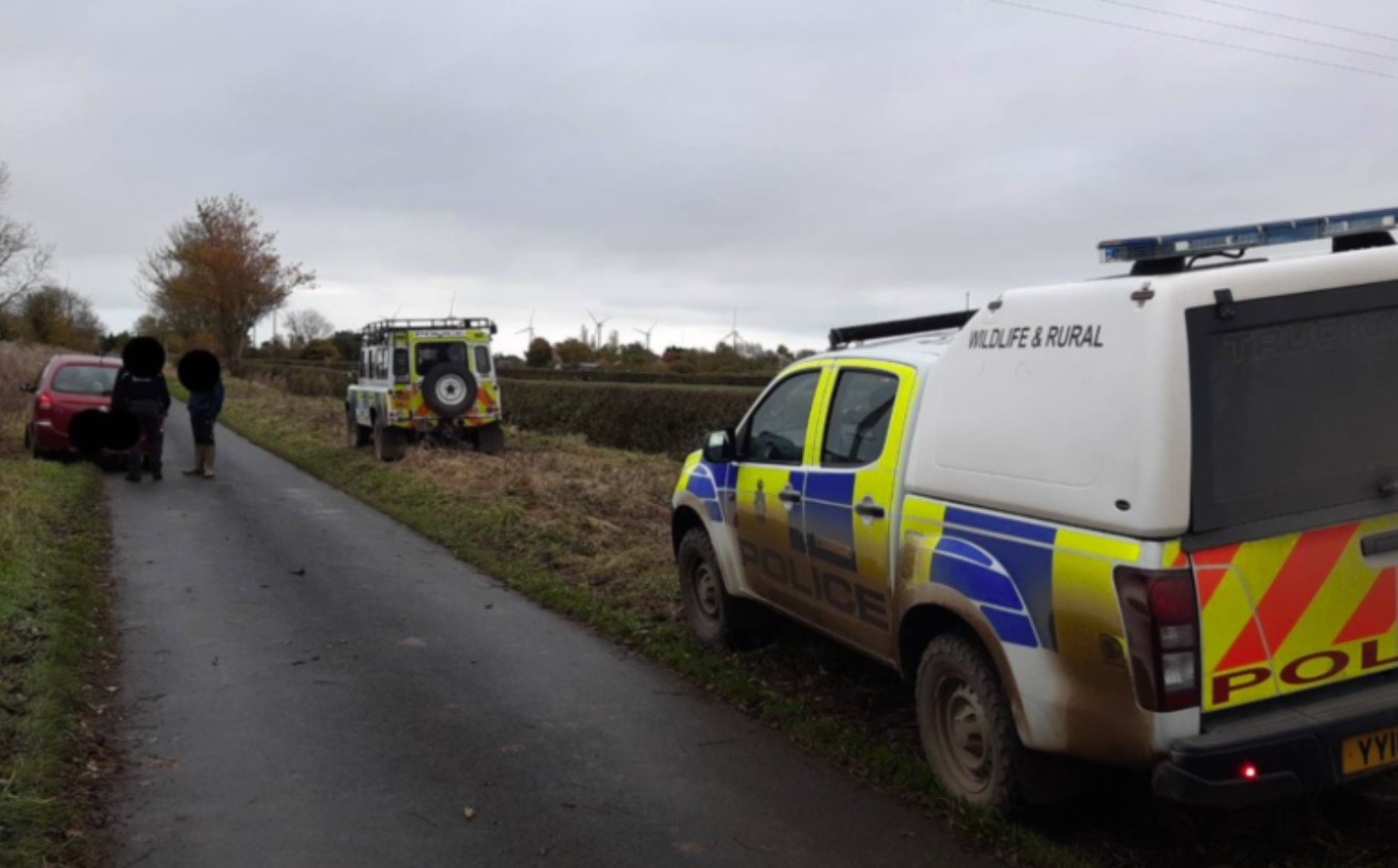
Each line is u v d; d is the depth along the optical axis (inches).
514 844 169.2
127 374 599.8
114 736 212.7
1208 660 141.8
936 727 182.7
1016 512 160.7
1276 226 162.7
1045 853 158.6
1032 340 162.1
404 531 459.2
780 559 230.1
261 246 1807.3
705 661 258.2
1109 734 146.4
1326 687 151.5
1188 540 141.5
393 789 189.9
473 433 729.6
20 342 1691.7
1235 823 168.1
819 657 254.8
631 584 339.3
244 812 179.8
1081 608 147.8
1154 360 142.1
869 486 195.9
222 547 412.5
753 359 1700.3
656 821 177.5
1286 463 147.3
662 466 686.5
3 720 205.3
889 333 236.5
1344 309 150.3
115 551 398.9
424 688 245.4
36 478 520.7
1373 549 152.3
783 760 202.8
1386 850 158.6
